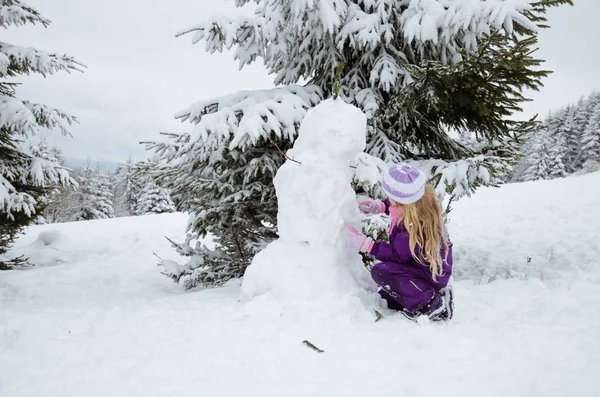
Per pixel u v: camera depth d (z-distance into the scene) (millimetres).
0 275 6336
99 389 1902
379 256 2646
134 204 42719
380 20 4094
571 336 1986
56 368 2178
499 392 1531
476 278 4539
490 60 3279
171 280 5867
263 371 1981
